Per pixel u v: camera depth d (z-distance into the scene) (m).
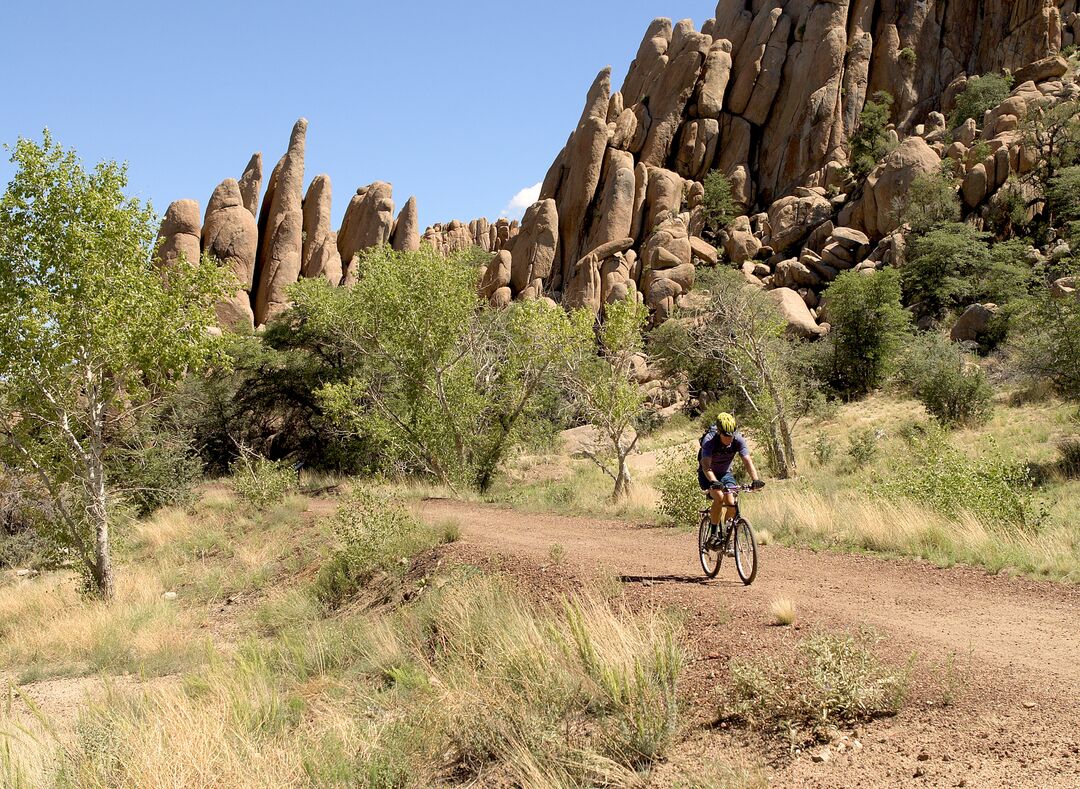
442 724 5.28
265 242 70.06
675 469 14.16
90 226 13.95
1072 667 4.55
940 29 79.12
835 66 76.19
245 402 36.59
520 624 6.34
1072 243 42.72
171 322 14.44
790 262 58.16
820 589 7.11
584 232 71.88
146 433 25.98
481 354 25.80
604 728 4.52
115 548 17.44
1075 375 22.48
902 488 11.94
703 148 76.19
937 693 4.28
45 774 5.50
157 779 4.82
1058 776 3.29
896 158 59.62
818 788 3.55
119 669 10.39
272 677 8.00
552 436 31.80
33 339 13.43
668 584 7.53
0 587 18.98
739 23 81.94
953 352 35.22
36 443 14.54
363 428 24.83
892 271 42.66
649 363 50.31
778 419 25.00
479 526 14.42
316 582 12.62
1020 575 7.67
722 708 4.52
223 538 19.23
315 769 4.93
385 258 24.64
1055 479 17.47
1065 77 70.12
